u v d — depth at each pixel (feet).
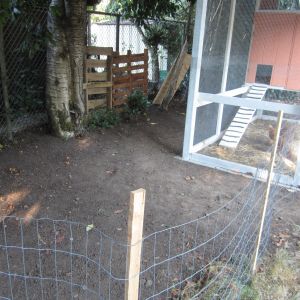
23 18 18.16
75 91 19.49
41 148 17.88
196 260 10.22
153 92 34.01
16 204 12.95
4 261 9.92
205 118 19.44
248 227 11.27
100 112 23.07
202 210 13.26
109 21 40.65
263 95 21.66
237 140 20.66
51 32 17.92
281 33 20.49
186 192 14.76
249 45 21.63
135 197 5.25
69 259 10.12
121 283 9.31
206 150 19.66
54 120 19.13
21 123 20.34
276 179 13.85
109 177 15.72
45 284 9.16
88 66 22.48
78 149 18.53
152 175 16.30
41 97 21.80
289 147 16.01
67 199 13.52
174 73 29.25
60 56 18.22
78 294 8.86
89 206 13.10
